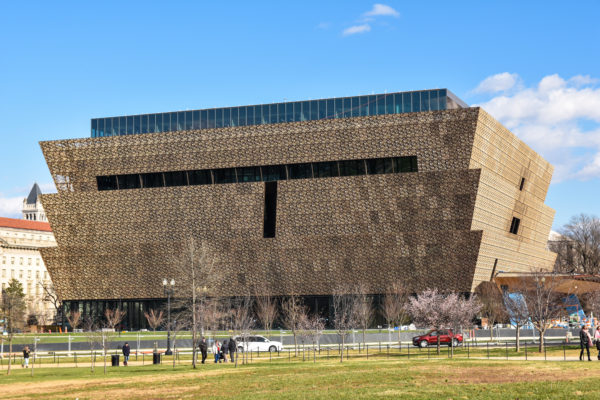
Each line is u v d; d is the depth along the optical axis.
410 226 126.06
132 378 48.97
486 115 124.75
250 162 133.25
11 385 47.19
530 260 159.25
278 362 61.66
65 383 47.31
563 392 33.53
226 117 145.62
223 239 134.75
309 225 130.25
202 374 49.75
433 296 85.12
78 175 142.50
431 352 69.19
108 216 141.25
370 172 128.12
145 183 140.12
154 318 129.62
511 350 67.56
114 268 142.25
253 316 126.31
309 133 130.00
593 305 106.62
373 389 37.06
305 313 125.12
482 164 128.25
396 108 136.38
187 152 136.25
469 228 123.25
